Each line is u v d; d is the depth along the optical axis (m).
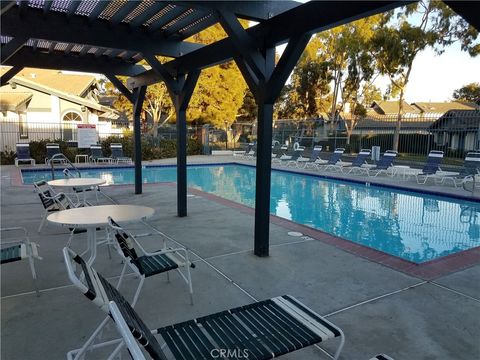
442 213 8.18
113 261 4.16
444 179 11.38
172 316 2.95
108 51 7.33
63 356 2.40
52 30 5.09
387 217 7.90
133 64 8.19
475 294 3.41
